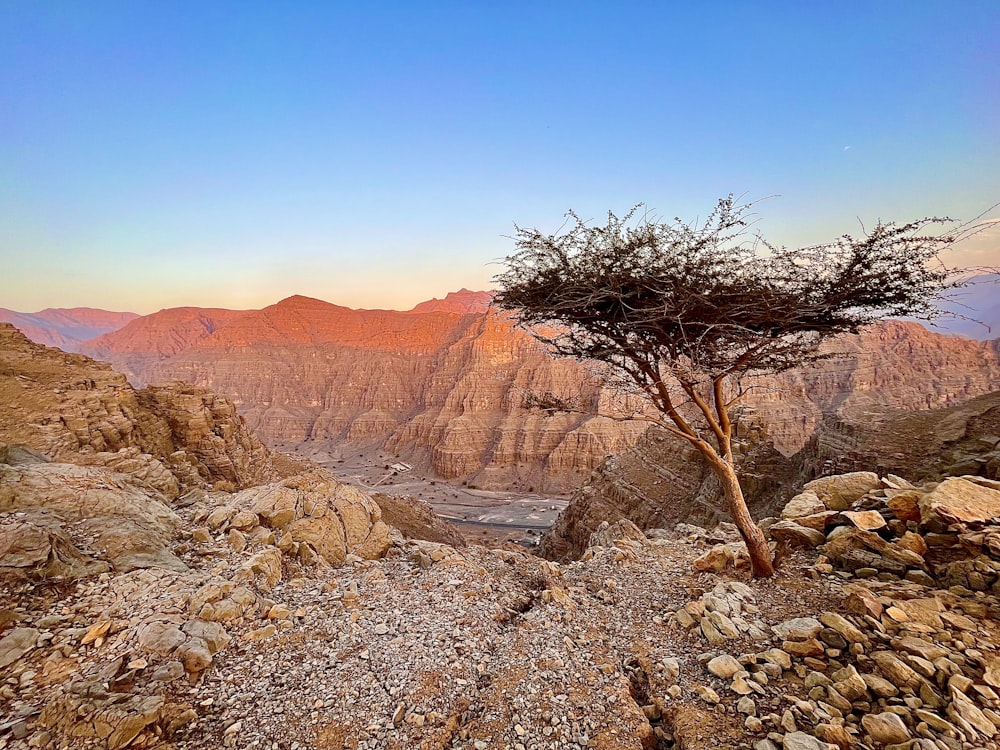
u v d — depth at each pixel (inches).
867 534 346.0
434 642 297.1
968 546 307.7
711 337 291.7
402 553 483.2
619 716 228.7
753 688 238.7
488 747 211.2
